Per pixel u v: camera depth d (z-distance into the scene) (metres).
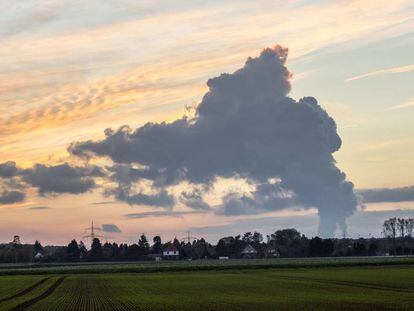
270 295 75.12
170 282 106.25
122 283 105.62
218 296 74.94
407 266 145.12
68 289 92.12
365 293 73.88
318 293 75.88
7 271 152.75
